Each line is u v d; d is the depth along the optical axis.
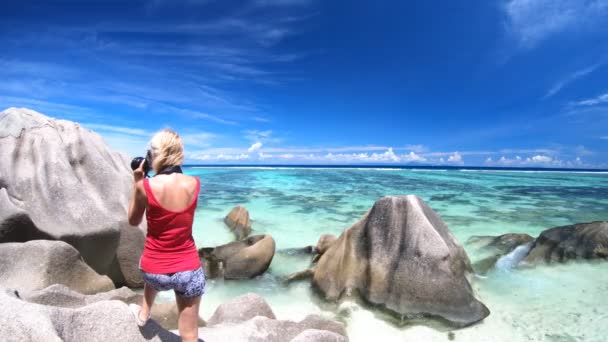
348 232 8.19
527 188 32.12
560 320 6.82
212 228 14.09
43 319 2.69
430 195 25.44
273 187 30.56
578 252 9.61
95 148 9.66
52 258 5.95
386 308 7.02
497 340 6.19
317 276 8.11
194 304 3.07
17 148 8.61
